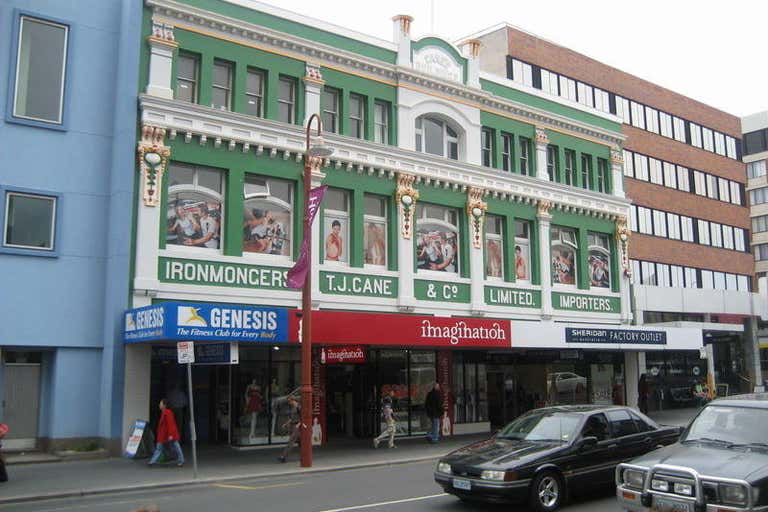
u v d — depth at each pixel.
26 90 19.67
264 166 22.31
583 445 12.18
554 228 30.66
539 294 29.19
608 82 41.34
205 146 21.23
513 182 28.69
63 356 19.30
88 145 20.31
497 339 23.83
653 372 36.44
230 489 14.76
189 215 21.03
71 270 19.66
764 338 49.19
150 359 20.00
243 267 21.55
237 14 22.39
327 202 23.86
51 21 20.16
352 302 23.64
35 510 12.61
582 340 26.27
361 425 24.84
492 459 11.76
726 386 39.09
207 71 21.66
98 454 18.70
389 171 25.06
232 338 18.12
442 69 27.33
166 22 21.03
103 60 20.89
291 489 14.49
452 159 26.98
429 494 13.49
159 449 17.80
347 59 24.50
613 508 11.77
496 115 28.97
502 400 28.73
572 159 32.00
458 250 27.11
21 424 19.11
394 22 26.45
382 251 25.05
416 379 25.62
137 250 19.73
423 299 25.53
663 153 43.12
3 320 18.56
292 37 23.20
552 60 39.12
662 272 41.00
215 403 22.69
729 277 46.16
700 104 46.81
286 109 23.41
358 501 12.82
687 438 10.19
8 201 19.03
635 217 40.03
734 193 48.28
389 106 25.81
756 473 8.45
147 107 20.22
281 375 22.66
